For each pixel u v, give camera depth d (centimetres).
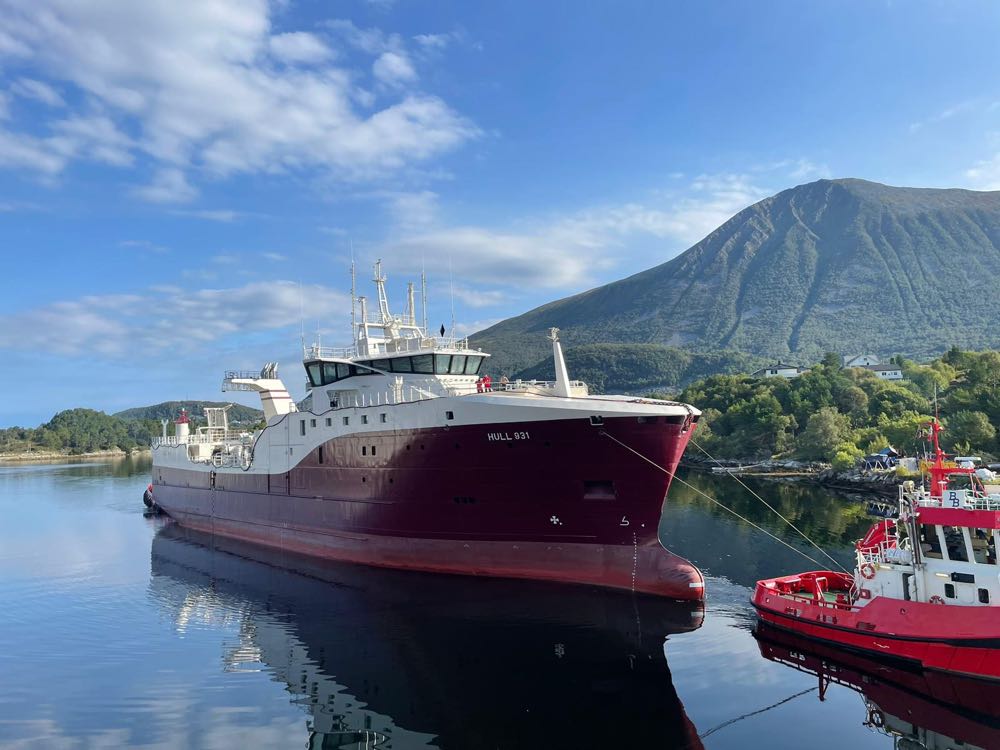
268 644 2228
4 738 1595
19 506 6488
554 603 2520
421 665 1997
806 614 2123
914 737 1523
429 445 2925
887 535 2155
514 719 1645
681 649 2066
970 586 1836
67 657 2156
